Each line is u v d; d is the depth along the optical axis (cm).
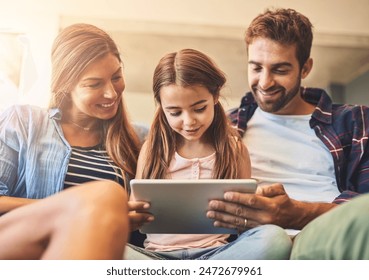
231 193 111
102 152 146
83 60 150
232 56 153
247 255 107
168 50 153
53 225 73
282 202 120
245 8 158
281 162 146
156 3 158
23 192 139
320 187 142
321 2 159
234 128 148
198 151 144
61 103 149
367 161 143
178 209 114
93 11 157
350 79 155
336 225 86
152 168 143
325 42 156
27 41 152
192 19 157
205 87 145
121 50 152
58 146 144
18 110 147
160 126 146
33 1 156
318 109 151
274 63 152
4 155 140
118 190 77
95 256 66
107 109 149
